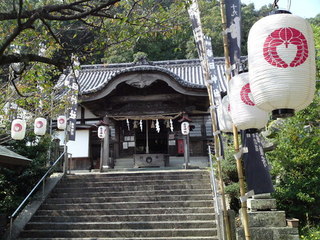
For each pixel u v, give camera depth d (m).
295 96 2.87
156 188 10.05
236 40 4.29
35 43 7.04
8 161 7.39
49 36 6.33
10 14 4.46
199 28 5.91
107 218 8.58
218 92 9.38
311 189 7.54
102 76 21.00
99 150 17.33
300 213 7.69
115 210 8.88
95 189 10.23
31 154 10.40
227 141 9.41
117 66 21.94
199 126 17.64
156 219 8.41
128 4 6.19
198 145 17.27
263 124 3.96
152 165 16.16
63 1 5.58
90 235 7.96
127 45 6.67
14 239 7.97
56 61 5.04
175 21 6.56
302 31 2.96
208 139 17.27
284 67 2.86
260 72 2.96
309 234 6.56
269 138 8.39
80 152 15.68
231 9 4.39
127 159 17.17
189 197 9.25
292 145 7.84
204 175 10.55
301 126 7.94
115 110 15.67
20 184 9.95
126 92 15.86
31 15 4.53
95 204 9.23
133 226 8.12
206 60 5.78
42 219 8.73
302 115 7.93
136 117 15.48
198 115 17.73
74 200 9.63
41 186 10.26
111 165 16.66
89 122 17.66
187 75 19.95
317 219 7.69
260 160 4.78
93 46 6.32
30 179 10.02
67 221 8.66
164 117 15.43
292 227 5.84
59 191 10.30
